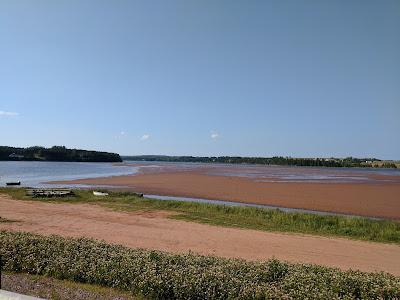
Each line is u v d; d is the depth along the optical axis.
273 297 7.51
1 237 10.81
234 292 7.68
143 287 7.86
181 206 25.69
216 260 9.69
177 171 86.44
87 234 16.45
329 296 7.43
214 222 20.48
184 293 7.67
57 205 26.11
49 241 10.70
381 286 8.02
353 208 30.33
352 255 14.28
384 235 18.20
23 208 24.19
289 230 19.00
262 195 37.66
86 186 45.25
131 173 75.44
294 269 9.21
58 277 8.81
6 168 93.69
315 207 30.66
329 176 74.44
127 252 9.99
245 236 16.98
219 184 49.31
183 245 14.92
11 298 5.58
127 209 24.62
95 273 8.52
